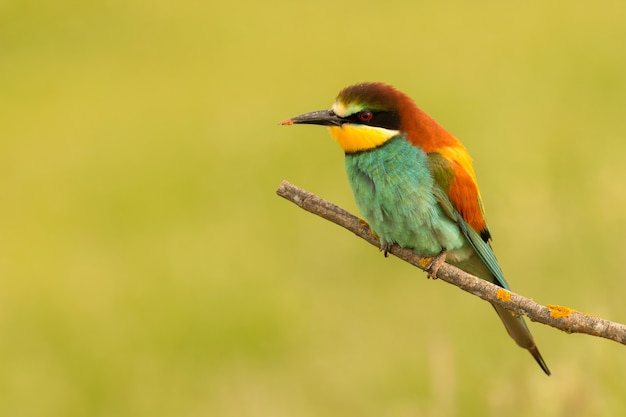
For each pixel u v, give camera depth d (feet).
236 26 79.56
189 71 69.97
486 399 28.14
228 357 37.35
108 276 44.09
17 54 74.64
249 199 49.39
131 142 58.34
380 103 26.18
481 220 26.78
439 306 36.37
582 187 41.01
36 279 44.39
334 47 72.49
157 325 39.86
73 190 52.90
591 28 69.26
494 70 62.75
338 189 48.39
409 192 25.89
